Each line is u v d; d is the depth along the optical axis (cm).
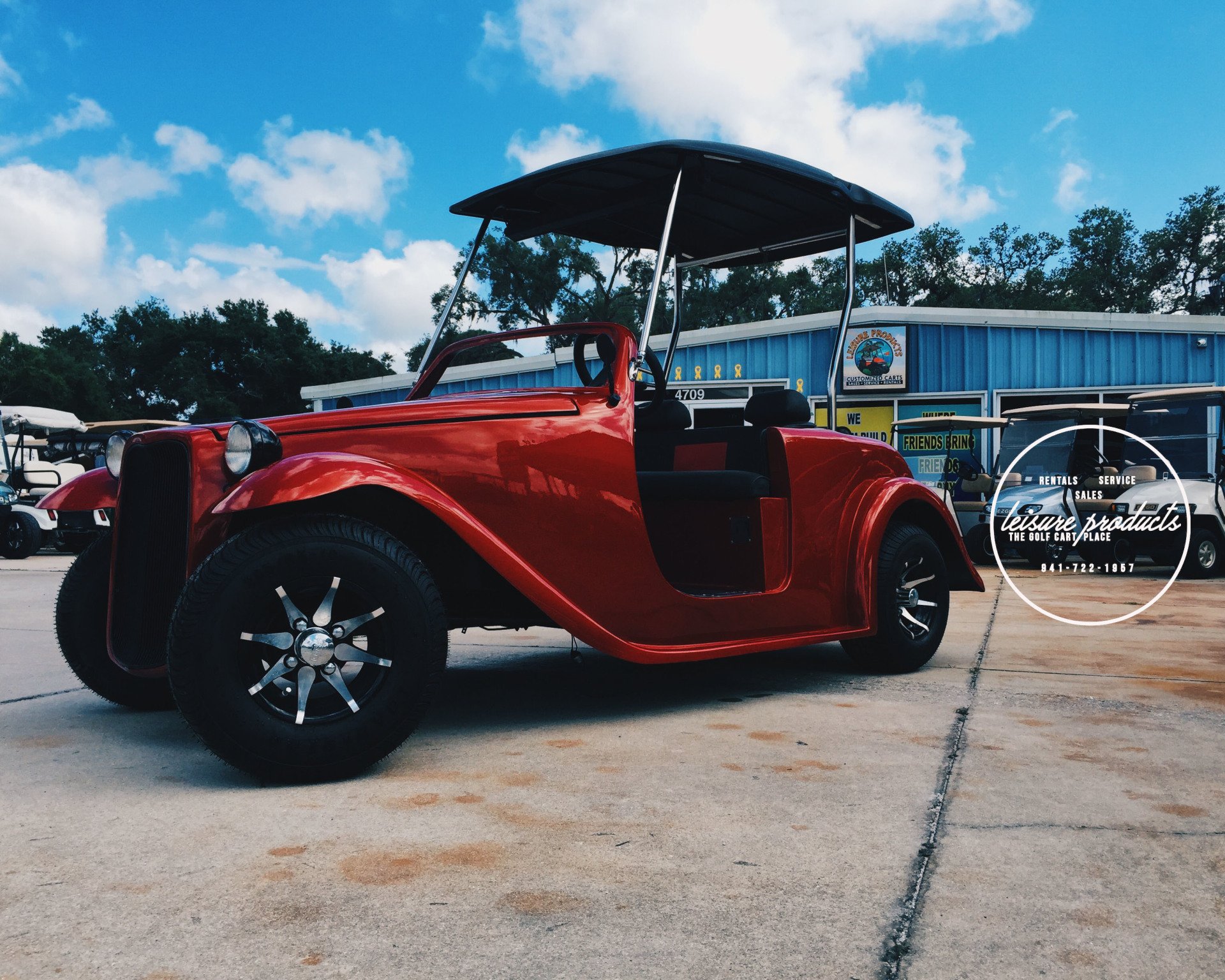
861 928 149
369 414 261
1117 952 142
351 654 230
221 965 136
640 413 397
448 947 142
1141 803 212
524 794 220
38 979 131
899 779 231
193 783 229
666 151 313
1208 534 849
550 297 2670
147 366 5934
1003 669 392
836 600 359
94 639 310
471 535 251
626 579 288
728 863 176
